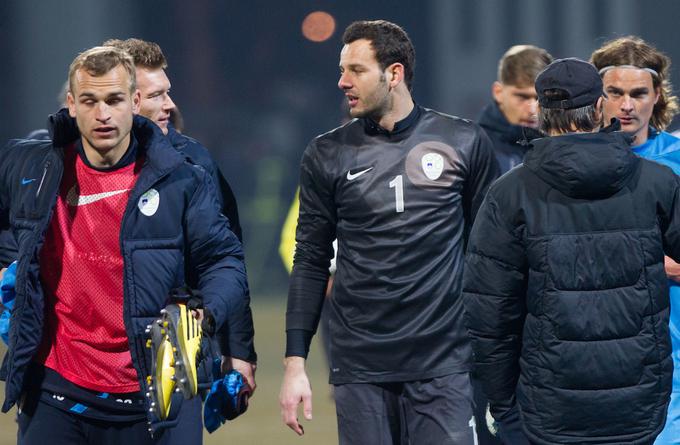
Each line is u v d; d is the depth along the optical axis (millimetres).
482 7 90562
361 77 16953
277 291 73688
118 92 14695
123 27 92312
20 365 15086
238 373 16875
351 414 17469
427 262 17172
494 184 14617
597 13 87500
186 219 15539
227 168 85312
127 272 15062
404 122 17266
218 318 15180
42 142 15781
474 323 14711
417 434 17375
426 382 17219
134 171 15258
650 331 14234
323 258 17844
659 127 18984
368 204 17219
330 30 94500
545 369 14289
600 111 14438
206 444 27797
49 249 15273
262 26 94500
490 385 14875
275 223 80875
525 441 15047
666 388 14406
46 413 15484
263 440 28109
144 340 15117
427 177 17188
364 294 17266
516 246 14375
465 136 17359
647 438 14398
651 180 14250
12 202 15500
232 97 93875
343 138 17469
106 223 15180
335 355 17578
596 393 14219
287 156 89125
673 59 85625
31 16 88250
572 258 14078
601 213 14062
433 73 92438
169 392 14484
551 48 89000
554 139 14055
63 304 15320
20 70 88375
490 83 90812
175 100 93625
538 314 14289
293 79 94562
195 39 93688
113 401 15398
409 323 17156
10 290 15742
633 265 14109
